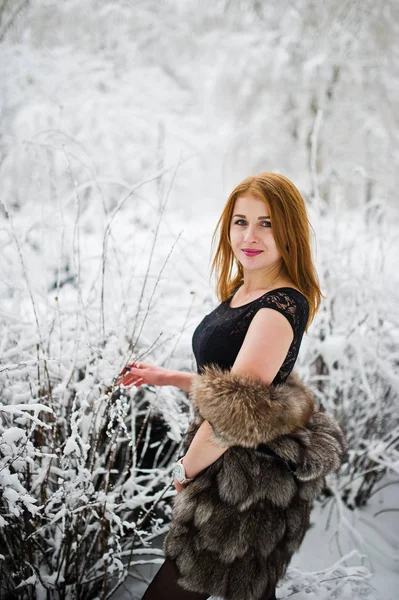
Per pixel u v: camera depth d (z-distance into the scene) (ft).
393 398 6.50
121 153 15.06
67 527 4.29
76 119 14.96
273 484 3.27
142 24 16.30
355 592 4.95
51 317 5.87
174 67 17.66
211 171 16.65
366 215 8.63
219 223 4.25
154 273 7.48
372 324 6.60
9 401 4.61
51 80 14.99
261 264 3.59
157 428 5.98
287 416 3.14
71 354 5.16
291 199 3.53
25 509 4.19
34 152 6.50
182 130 15.98
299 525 3.42
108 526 4.61
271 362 3.15
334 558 5.49
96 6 15.79
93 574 4.68
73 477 4.11
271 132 15.35
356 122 14.97
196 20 16.85
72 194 6.12
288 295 3.39
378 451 5.72
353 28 14.33
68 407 4.98
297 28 14.87
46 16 15.51
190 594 3.47
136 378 4.53
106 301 6.27
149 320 6.09
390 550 5.63
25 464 4.12
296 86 14.97
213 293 6.75
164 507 5.49
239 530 3.24
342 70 14.52
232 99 15.60
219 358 3.54
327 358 6.20
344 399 6.26
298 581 5.00
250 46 15.60
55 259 7.44
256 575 3.28
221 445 3.09
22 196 13.04
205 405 3.11
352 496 6.18
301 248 3.60
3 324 5.41
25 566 4.21
